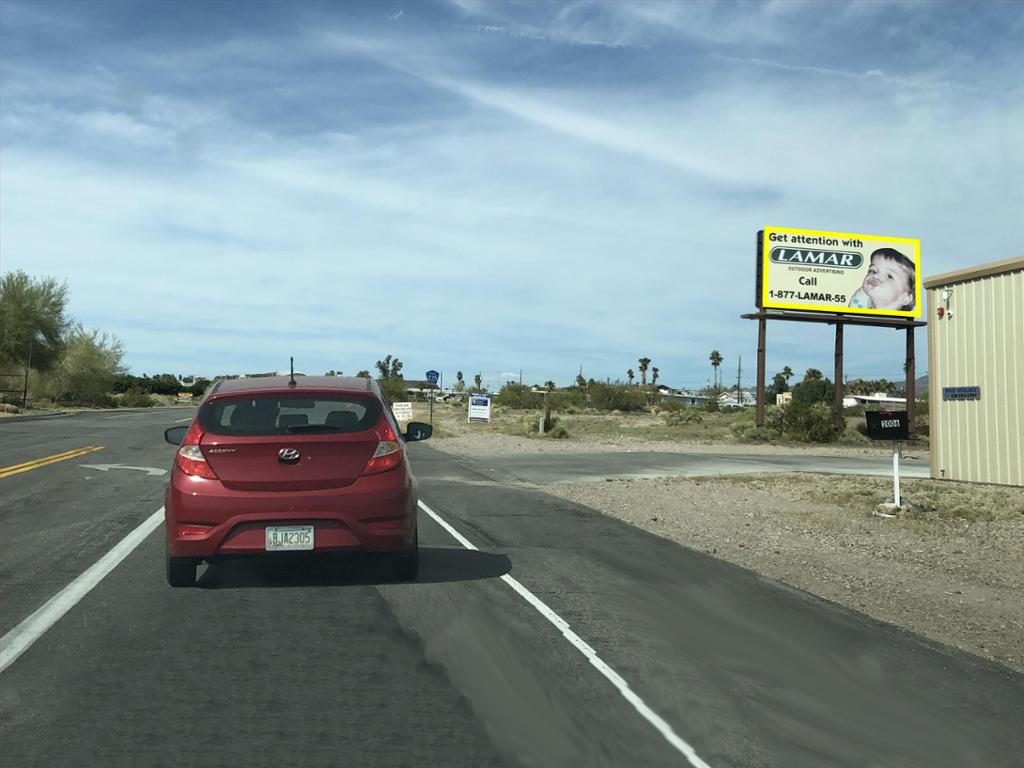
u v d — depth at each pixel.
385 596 7.78
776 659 6.23
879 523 13.28
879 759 4.57
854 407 77.06
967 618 7.82
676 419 57.19
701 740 4.73
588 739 4.71
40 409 55.09
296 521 7.56
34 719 4.89
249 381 8.45
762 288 40.53
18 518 12.16
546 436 38.06
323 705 5.14
